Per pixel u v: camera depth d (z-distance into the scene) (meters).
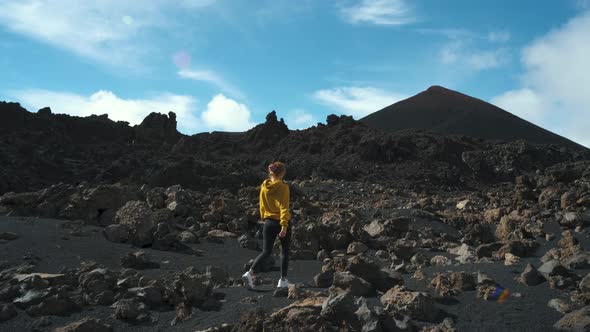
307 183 28.16
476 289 6.29
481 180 43.53
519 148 49.12
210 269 7.68
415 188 35.81
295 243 10.96
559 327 4.93
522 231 11.55
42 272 7.31
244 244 10.75
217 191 18.97
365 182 36.22
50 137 42.62
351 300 5.14
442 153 46.31
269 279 7.82
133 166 32.91
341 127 51.66
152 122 55.09
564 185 18.86
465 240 12.24
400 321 5.00
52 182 32.66
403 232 12.87
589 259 7.44
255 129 57.25
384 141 46.06
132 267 8.25
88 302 5.97
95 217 11.21
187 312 5.71
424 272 7.95
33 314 5.55
